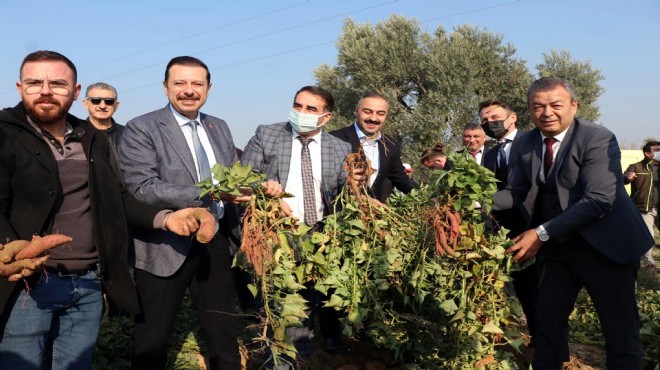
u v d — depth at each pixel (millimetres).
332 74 27844
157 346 3584
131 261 3596
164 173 3648
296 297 3371
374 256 3809
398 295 4117
